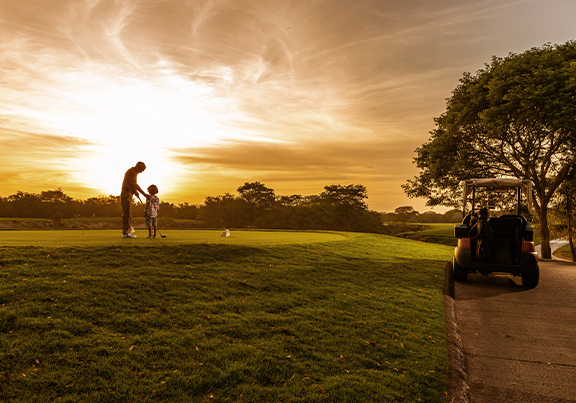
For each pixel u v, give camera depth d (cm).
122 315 494
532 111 1858
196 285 658
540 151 2462
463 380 437
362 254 1307
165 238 1159
